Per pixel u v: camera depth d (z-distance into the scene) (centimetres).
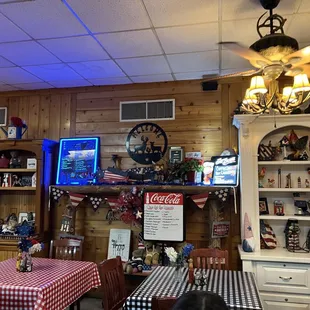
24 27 269
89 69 370
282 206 359
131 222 382
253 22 258
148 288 223
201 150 395
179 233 359
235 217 378
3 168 421
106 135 425
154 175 380
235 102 391
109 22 259
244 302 196
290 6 233
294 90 218
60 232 423
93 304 381
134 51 318
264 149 361
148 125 413
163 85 414
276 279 310
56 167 430
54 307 234
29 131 449
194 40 292
